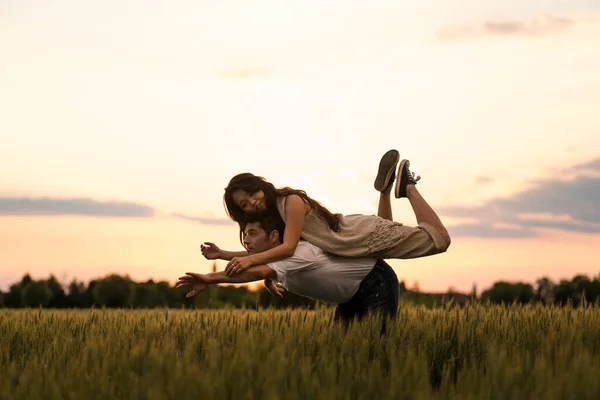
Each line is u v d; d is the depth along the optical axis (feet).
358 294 17.06
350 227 16.67
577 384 9.80
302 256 16.30
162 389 10.05
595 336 14.98
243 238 17.21
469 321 17.54
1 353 14.58
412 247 16.78
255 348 12.02
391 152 18.20
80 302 86.69
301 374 10.85
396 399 9.86
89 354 12.81
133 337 15.31
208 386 10.01
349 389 10.14
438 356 14.14
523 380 10.91
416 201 17.29
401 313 19.31
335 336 14.55
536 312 19.12
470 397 9.44
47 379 11.10
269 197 16.51
